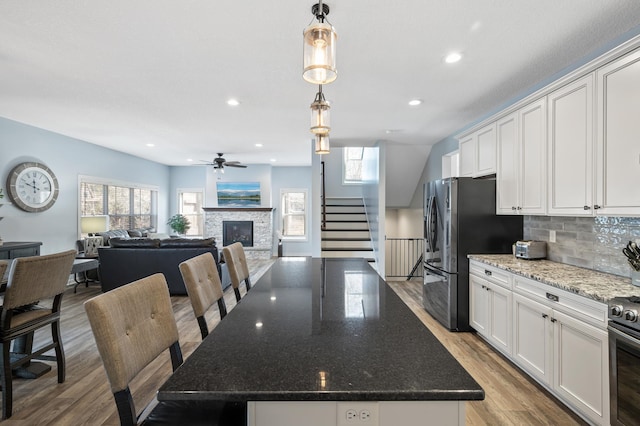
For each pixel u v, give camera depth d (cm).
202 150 715
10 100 380
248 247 938
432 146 613
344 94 350
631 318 161
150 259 509
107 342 105
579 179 229
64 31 229
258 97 364
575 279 224
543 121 266
